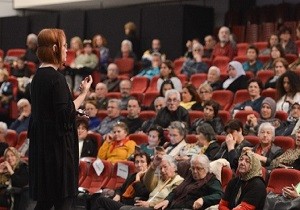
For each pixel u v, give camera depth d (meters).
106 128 14.62
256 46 17.30
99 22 21.75
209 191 10.39
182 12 19.94
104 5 22.44
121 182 12.50
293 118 12.44
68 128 6.42
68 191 6.41
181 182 10.91
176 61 18.42
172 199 10.65
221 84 15.54
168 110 13.70
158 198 10.90
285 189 9.85
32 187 6.52
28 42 20.44
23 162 12.97
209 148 11.72
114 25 21.41
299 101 13.24
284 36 16.81
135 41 20.41
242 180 9.62
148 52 19.22
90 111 15.18
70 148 6.44
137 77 17.84
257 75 15.43
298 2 19.80
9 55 21.73
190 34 20.08
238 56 17.72
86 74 18.73
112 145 13.30
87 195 12.15
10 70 19.75
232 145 11.35
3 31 23.58
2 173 12.87
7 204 12.64
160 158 11.28
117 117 14.70
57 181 6.40
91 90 18.34
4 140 15.02
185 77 16.84
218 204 10.08
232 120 11.61
